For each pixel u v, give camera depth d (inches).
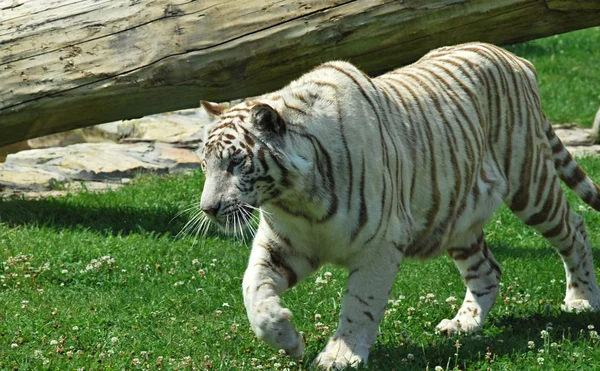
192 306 344.5
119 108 435.8
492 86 325.1
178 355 285.1
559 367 266.7
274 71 416.8
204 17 412.5
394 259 277.4
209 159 261.0
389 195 275.6
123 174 595.8
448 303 349.7
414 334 310.5
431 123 300.0
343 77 279.3
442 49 337.4
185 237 437.7
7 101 439.2
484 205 320.8
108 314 325.7
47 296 344.2
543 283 374.6
